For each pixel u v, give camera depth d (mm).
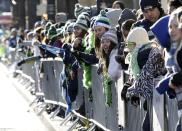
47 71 23312
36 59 23469
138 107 13023
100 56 15305
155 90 11867
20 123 21828
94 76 16703
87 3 24266
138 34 12297
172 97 10758
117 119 14711
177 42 10273
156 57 11867
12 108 26234
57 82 21766
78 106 18656
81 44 17406
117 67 14180
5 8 118562
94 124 17469
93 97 17078
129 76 13242
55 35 22016
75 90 18469
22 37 42219
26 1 54781
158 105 11805
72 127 18453
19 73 40625
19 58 40875
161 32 10828
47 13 40406
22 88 33844
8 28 82188
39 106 24891
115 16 16703
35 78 26484
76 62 18250
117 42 14438
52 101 22828
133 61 12305
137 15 16906
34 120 22500
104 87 15398
